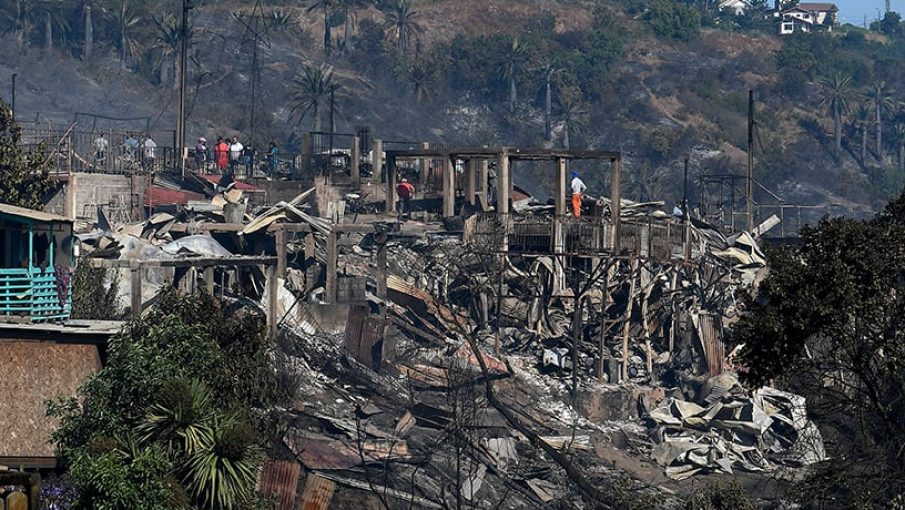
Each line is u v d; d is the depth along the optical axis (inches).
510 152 4094.5
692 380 3693.4
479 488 2628.0
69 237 2332.7
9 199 3324.3
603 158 4141.2
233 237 3730.3
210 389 2119.8
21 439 2108.8
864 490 1930.4
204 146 5059.1
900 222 2020.2
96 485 1884.8
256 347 2325.3
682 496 2869.1
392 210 4394.7
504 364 3575.3
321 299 3705.7
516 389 3464.6
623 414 3538.4
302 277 3759.8
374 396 3041.3
